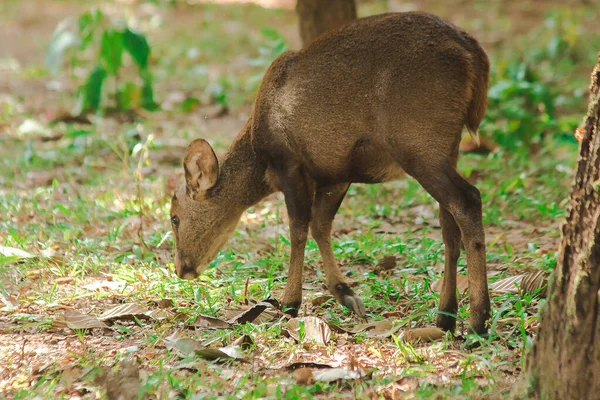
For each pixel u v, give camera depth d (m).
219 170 10.36
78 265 11.73
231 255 11.95
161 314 9.99
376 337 9.20
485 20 32.44
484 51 8.99
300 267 10.03
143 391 7.57
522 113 17.80
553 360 7.12
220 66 27.03
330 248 10.51
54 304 10.31
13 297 10.52
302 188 9.81
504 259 12.02
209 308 10.12
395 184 15.66
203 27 32.22
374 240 12.73
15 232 12.55
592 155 6.95
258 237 13.01
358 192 15.44
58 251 12.23
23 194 14.95
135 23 33.22
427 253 11.98
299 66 9.53
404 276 11.12
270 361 8.66
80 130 18.36
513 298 10.16
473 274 8.78
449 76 8.66
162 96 23.05
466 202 8.69
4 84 24.59
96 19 21.25
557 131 18.39
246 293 10.49
